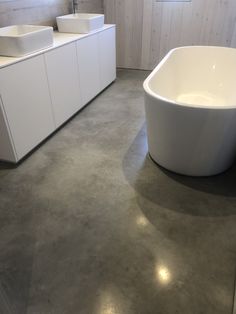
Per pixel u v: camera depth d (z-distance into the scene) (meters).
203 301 1.16
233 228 1.49
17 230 1.49
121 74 4.08
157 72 2.21
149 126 1.89
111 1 3.79
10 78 1.73
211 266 1.29
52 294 1.19
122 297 1.17
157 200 1.69
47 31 2.06
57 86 2.31
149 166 2.01
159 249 1.38
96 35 2.87
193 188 1.79
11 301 1.16
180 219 1.55
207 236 1.45
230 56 2.86
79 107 2.80
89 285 1.22
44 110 2.18
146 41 3.97
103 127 2.57
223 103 2.79
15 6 2.27
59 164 2.04
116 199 1.70
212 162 1.77
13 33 2.25
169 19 3.68
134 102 3.11
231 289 1.20
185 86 3.06
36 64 1.96
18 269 1.29
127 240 1.43
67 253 1.36
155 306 1.14
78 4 3.25
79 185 1.82
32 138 2.11
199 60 3.01
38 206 1.65
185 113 1.55
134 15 3.80
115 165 2.03
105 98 3.22
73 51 2.46
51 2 2.76
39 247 1.40
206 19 3.54
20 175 1.92
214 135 1.60
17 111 1.86
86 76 2.82
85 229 1.50
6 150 1.93
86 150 2.21
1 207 1.64
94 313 1.12
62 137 2.40
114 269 1.29
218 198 1.70
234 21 3.45
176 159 1.82
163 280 1.24
